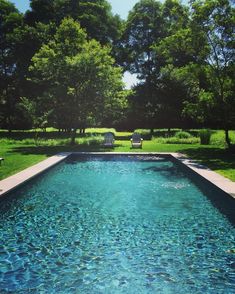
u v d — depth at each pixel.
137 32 46.91
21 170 15.26
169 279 6.49
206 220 10.02
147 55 47.31
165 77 42.41
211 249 7.89
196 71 24.97
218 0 22.64
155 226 9.48
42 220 9.99
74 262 7.18
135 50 47.09
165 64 44.69
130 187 14.29
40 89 40.22
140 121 51.50
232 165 17.09
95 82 27.91
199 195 12.98
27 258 7.37
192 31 23.55
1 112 48.62
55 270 6.82
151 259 7.35
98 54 28.17
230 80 24.30
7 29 43.75
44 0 43.41
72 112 28.94
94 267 6.96
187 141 30.84
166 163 20.62
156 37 46.28
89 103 28.59
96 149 25.20
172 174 17.17
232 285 6.28
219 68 24.34
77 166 19.45
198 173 14.64
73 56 28.44
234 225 9.59
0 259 7.32
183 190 13.82
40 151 23.75
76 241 8.36
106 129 52.56
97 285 6.25
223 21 22.72
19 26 41.91
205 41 23.73
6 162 17.83
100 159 22.12
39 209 11.12
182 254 7.61
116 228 9.33
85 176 16.62
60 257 7.43
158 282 6.38
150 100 45.47
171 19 44.91
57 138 34.88
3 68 45.03
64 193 13.26
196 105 25.14
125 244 8.17
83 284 6.29
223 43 23.41
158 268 6.93
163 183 15.08
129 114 51.00
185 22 25.06
